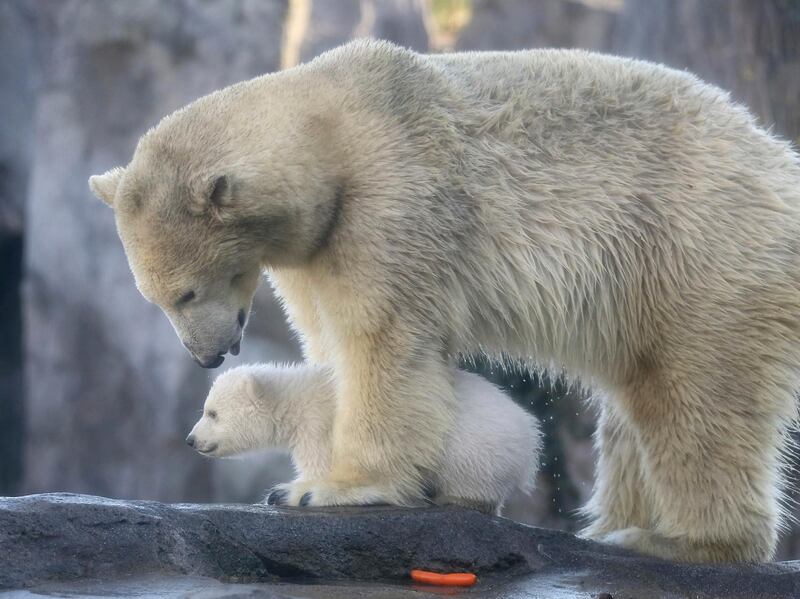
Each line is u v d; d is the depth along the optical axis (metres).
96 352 25.75
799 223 10.52
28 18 29.62
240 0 26.36
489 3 38.00
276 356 24.39
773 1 20.98
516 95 10.50
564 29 37.78
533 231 10.30
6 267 28.86
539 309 10.46
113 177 10.66
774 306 10.30
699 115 10.69
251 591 7.68
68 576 8.23
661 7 23.64
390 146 9.88
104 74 26.16
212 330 10.05
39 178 26.44
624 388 10.73
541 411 21.52
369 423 9.89
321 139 9.85
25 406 26.92
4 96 29.19
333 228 9.88
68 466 25.69
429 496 10.20
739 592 9.46
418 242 9.77
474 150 10.20
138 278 10.03
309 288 10.68
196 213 9.70
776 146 10.95
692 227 10.32
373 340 9.87
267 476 25.03
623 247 10.39
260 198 9.65
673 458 10.41
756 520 10.33
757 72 21.23
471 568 9.41
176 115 10.23
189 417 25.05
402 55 10.44
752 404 10.29
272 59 26.44
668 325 10.36
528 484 10.41
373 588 8.59
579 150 10.44
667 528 10.53
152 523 8.62
